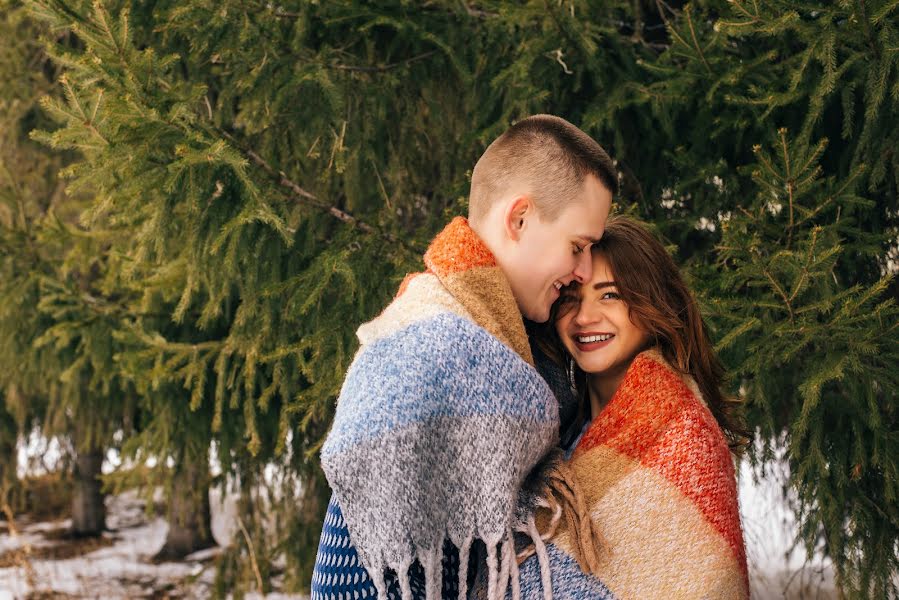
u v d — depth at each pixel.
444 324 1.10
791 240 2.04
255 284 2.44
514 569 1.08
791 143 2.04
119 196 2.14
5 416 5.25
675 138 2.47
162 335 3.32
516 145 1.21
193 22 2.16
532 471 1.20
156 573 5.36
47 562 5.59
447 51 2.37
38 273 3.40
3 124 4.60
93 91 2.00
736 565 1.12
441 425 1.05
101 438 4.68
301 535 3.54
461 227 1.21
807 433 2.30
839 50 1.96
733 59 2.15
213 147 1.96
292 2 2.30
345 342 2.43
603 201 1.24
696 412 1.21
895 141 2.04
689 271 2.22
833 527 2.22
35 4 2.00
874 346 1.79
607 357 1.39
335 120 2.37
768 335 1.94
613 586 1.10
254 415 2.73
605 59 2.38
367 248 2.45
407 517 1.01
